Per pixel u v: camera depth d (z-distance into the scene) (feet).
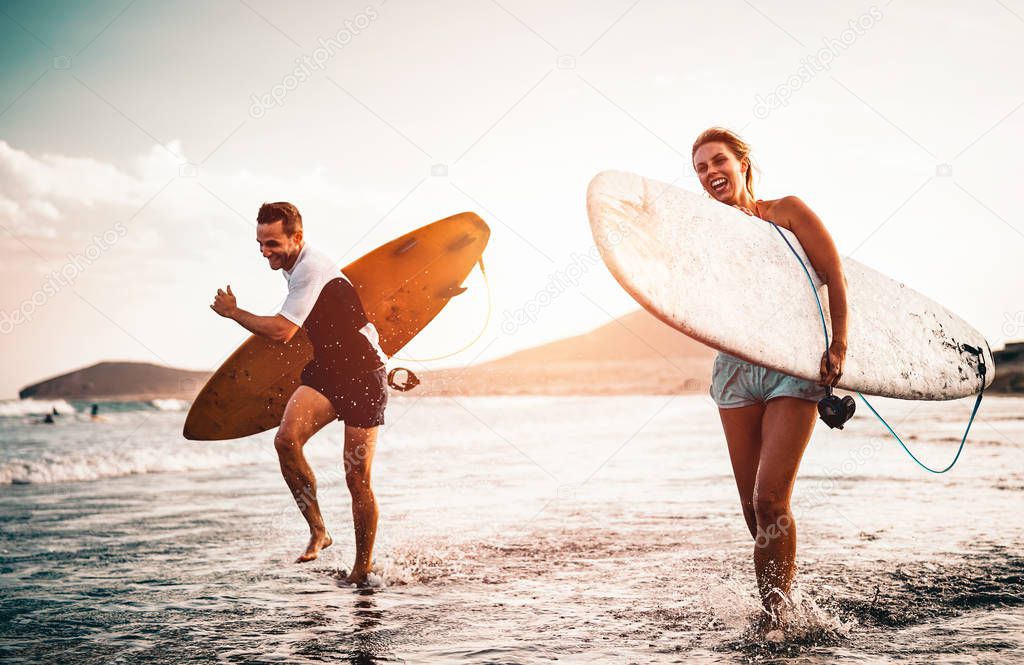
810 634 6.19
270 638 6.37
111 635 6.48
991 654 5.64
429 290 12.07
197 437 11.05
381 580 8.32
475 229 12.31
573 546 9.80
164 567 9.08
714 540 10.02
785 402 6.70
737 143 7.73
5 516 12.84
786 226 7.42
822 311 7.08
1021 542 9.43
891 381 7.77
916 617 6.57
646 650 5.91
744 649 5.89
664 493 13.93
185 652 6.01
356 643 6.19
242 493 15.52
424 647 6.07
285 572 8.84
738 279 6.96
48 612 7.20
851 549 9.14
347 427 8.66
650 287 6.66
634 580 8.09
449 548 9.78
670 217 7.03
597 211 6.70
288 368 11.01
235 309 8.52
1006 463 16.29
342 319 8.74
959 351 8.21
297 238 8.89
